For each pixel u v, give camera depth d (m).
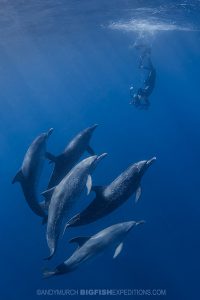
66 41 43.56
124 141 36.16
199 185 25.62
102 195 6.11
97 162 6.15
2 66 51.47
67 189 5.92
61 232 5.98
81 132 8.15
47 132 7.72
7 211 25.55
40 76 86.38
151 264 19.50
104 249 8.04
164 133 39.00
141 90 18.84
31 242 21.94
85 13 26.78
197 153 31.78
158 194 24.72
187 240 20.62
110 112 57.34
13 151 44.62
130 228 8.45
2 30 28.11
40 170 7.45
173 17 28.48
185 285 18.14
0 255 21.30
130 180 6.20
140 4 23.28
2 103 125.50
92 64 83.44
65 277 19.61
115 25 34.69
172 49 60.50
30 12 23.66
